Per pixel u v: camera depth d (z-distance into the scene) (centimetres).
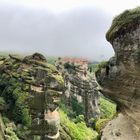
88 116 18662
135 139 2367
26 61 10712
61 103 17738
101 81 2512
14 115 10144
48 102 10212
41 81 10300
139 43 2191
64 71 19112
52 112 10256
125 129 2438
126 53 2266
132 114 2372
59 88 10375
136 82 2278
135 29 2203
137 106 2317
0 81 10781
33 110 10119
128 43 2247
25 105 10119
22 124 9988
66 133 12006
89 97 19112
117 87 2405
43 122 10119
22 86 10375
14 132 9650
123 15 2303
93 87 19250
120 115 2517
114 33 2322
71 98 18700
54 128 10231
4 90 10594
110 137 2505
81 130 14512
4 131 9319
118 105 2503
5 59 11362
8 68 10888
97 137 2681
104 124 2706
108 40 2442
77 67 19362
